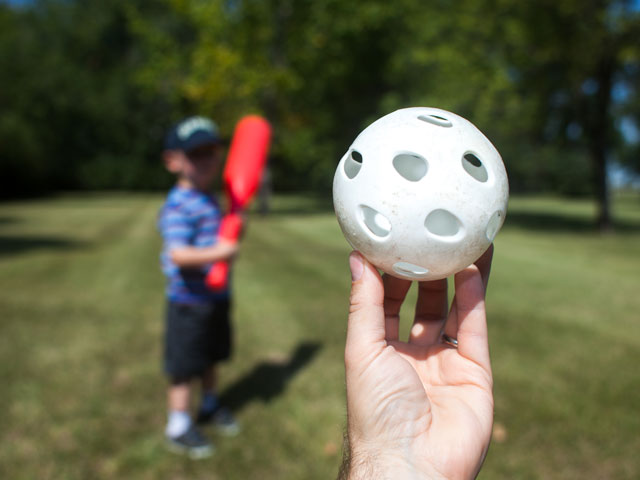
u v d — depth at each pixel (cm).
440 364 28
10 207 507
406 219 25
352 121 516
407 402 24
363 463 23
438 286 31
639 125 451
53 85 746
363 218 26
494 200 26
